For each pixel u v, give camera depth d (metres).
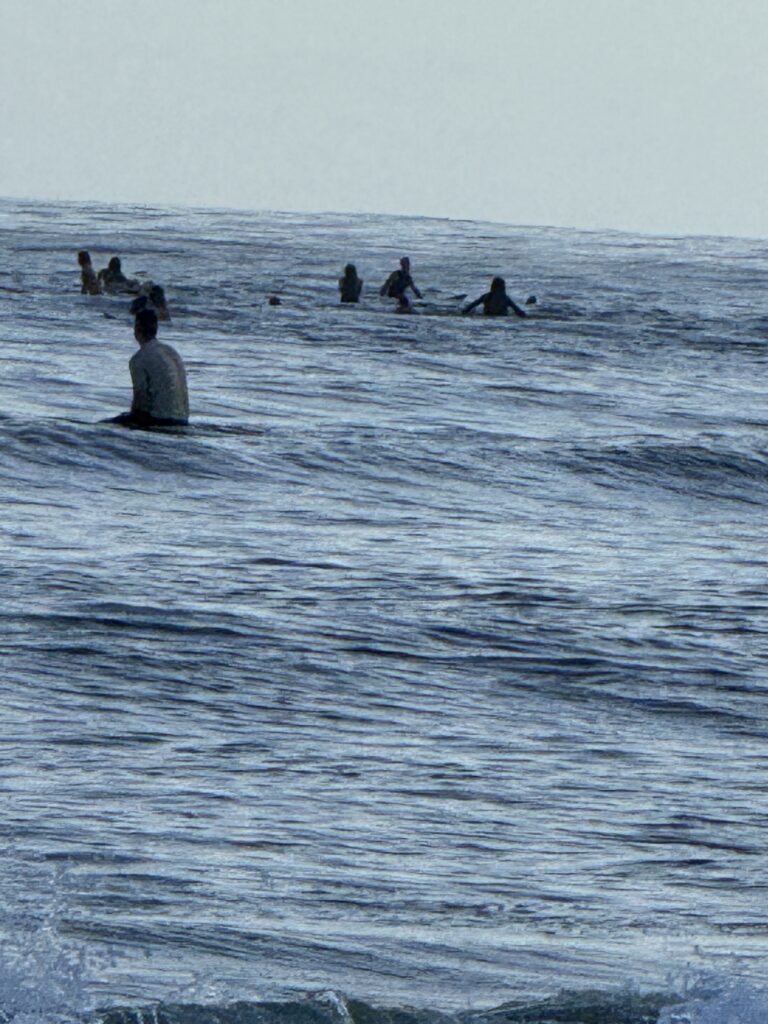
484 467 74.06
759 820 28.98
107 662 38.09
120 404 85.25
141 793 28.62
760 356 130.75
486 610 46.06
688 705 37.69
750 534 63.88
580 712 36.66
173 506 61.34
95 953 20.19
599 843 27.31
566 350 126.19
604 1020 18.61
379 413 88.69
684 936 22.61
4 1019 17.44
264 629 42.22
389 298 164.38
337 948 21.22
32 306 136.38
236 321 134.00
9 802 27.56
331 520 60.59
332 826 27.36
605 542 59.59
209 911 22.50
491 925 22.75
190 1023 17.98
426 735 33.97
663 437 84.25
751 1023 18.73
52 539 53.12
